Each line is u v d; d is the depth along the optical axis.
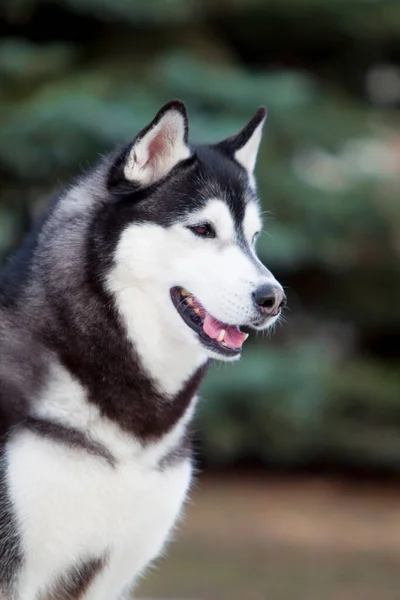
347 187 13.46
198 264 4.57
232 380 12.95
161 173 4.71
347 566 10.14
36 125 11.85
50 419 4.44
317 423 13.65
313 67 15.65
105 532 4.54
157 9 13.02
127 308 4.58
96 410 4.49
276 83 13.20
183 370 4.71
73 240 4.69
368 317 14.93
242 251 4.66
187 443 4.86
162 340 4.64
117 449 4.50
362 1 13.97
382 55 15.25
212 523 11.91
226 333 4.59
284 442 13.59
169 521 4.79
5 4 13.12
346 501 13.16
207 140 11.73
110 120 11.87
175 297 4.59
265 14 14.29
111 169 4.77
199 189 4.71
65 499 4.39
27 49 12.89
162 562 10.14
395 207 13.43
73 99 11.97
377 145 14.76
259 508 12.66
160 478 4.64
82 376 4.51
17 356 4.60
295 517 12.30
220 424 13.28
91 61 14.07
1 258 11.77
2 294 4.82
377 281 14.61
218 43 14.71
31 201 13.41
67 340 4.57
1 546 4.40
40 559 4.46
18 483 4.35
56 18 13.88
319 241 13.64
